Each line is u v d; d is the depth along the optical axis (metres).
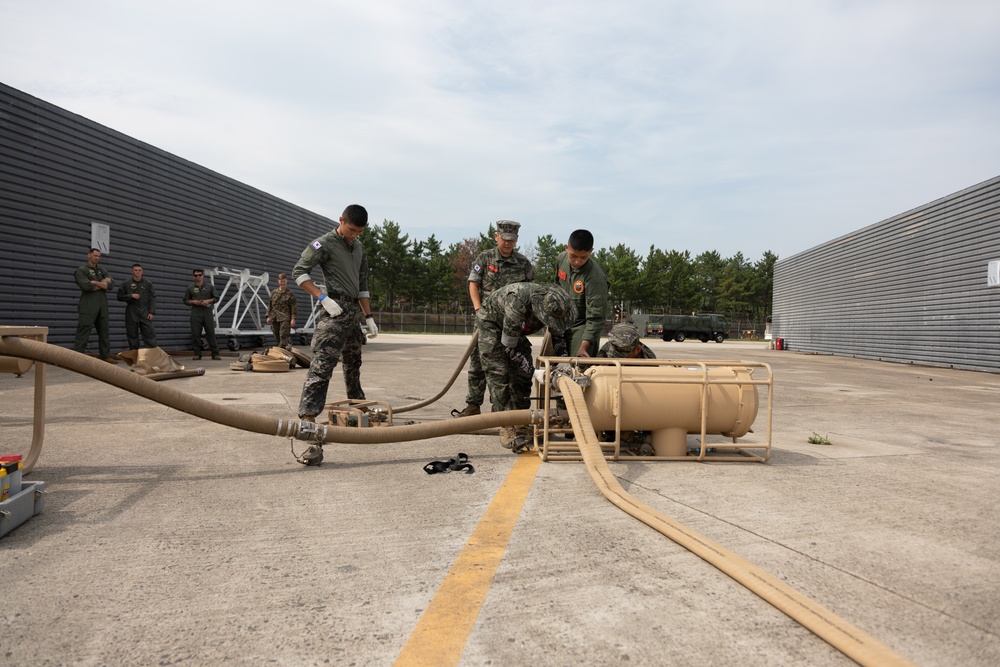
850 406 8.13
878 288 21.81
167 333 14.88
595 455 3.59
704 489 3.52
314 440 3.79
